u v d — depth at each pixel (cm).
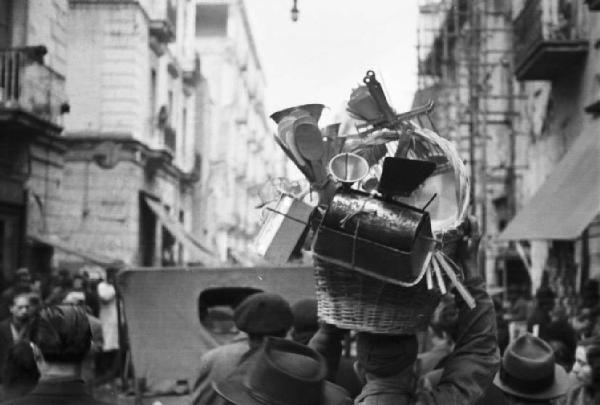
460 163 275
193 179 3741
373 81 294
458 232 268
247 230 6116
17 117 1747
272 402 269
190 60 3850
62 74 2119
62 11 2117
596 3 1479
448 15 2598
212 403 462
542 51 1756
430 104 301
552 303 1501
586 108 1527
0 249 1780
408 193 249
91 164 2762
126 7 2788
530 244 2277
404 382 269
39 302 799
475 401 265
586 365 581
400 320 256
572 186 1459
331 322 261
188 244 2850
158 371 724
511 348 454
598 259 1582
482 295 275
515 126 2512
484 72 2541
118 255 2725
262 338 438
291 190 289
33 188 1931
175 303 737
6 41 1894
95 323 834
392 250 245
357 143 294
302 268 746
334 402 279
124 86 2786
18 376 465
